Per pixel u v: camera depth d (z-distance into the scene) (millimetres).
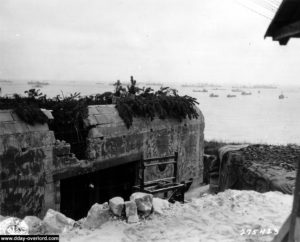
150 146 14664
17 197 10312
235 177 13133
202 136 17469
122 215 7445
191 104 16609
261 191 11031
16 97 12258
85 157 12500
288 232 4715
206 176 18359
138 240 6391
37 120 10984
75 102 12969
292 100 136375
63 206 12711
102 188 13586
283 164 12273
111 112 13555
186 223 7074
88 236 6609
